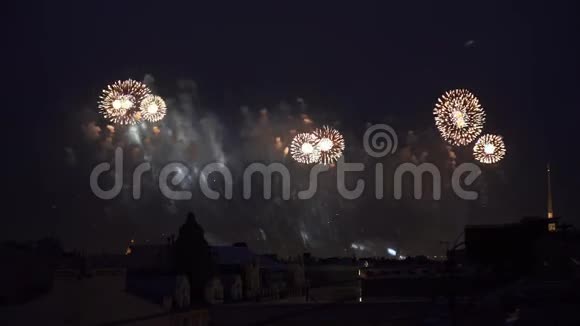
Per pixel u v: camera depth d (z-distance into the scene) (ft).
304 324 178.09
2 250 139.74
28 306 130.93
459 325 120.26
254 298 236.02
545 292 122.31
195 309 185.16
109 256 222.07
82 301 142.72
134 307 156.87
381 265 263.08
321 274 283.38
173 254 214.69
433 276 204.33
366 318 172.65
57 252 203.41
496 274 156.46
